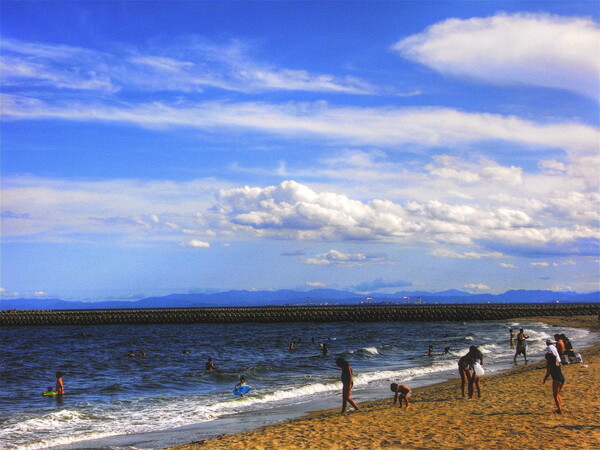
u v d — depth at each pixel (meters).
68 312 126.06
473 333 67.62
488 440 12.77
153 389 26.92
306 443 13.37
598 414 15.23
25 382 31.33
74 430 17.53
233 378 29.84
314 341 60.16
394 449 12.48
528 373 24.61
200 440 15.60
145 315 110.12
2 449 15.02
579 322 84.00
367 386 25.61
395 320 103.19
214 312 112.62
